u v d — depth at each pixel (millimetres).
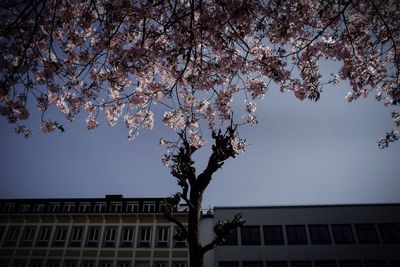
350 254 30688
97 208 33750
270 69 7324
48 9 6273
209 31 6133
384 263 30219
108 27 6332
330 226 32281
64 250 31547
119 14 6180
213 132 7547
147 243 31391
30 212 33031
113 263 30672
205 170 7043
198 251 6254
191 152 7801
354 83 7770
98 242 31781
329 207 33250
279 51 7074
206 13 5953
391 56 7809
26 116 6953
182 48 6488
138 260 30578
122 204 33531
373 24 7297
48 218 33188
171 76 8266
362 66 7605
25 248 31875
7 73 6316
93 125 8906
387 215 32219
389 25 7234
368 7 7094
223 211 33375
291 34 6973
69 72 7484
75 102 8039
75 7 6613
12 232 32938
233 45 6953
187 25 6543
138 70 7117
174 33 6672
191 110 9312
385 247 30750
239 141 7602
